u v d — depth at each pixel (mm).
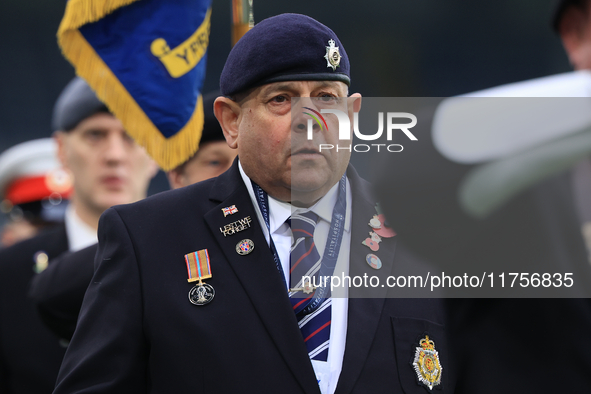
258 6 43781
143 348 5891
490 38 43781
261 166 6027
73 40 8695
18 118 46344
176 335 5770
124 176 12055
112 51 8719
